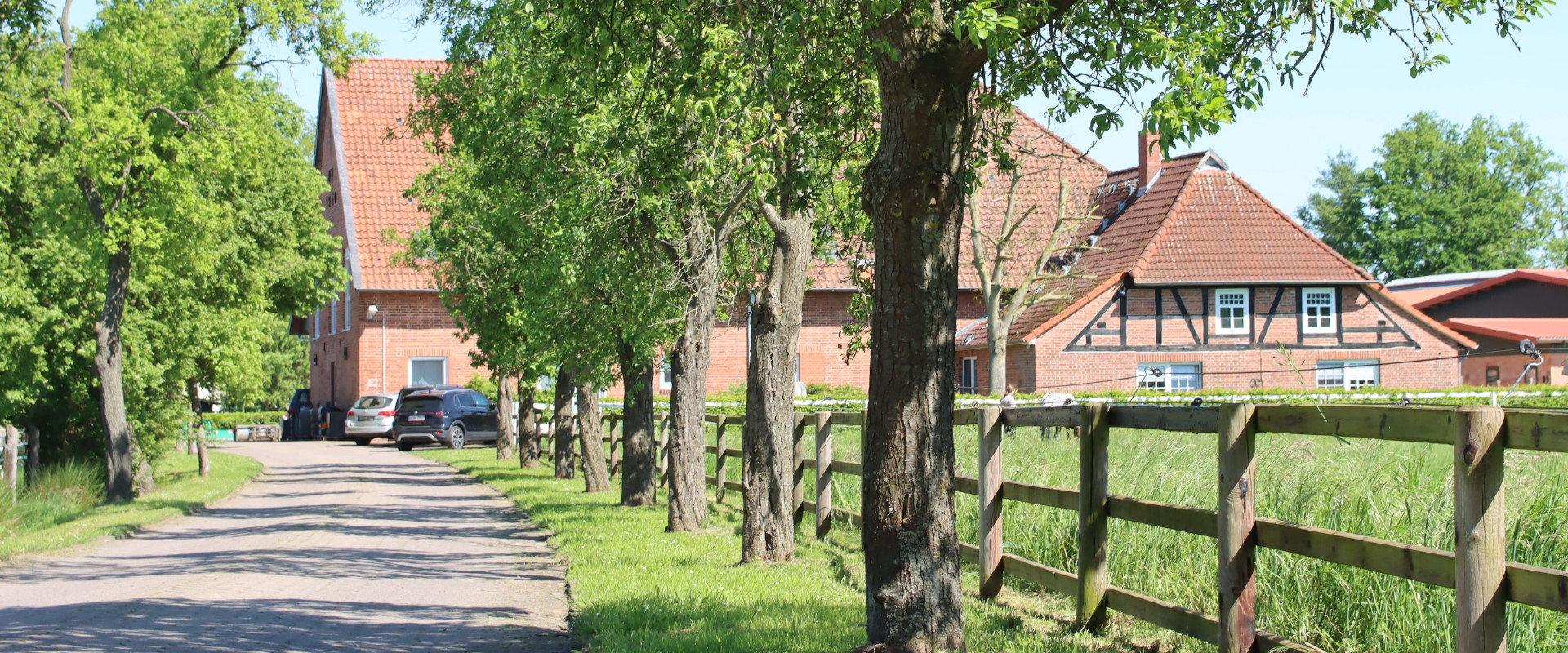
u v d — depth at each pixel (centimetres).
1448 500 634
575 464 2406
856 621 739
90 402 2408
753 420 1049
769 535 1038
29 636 760
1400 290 5584
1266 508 705
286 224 2619
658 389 3844
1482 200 6956
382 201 4156
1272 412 561
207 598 918
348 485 2242
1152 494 817
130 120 1928
